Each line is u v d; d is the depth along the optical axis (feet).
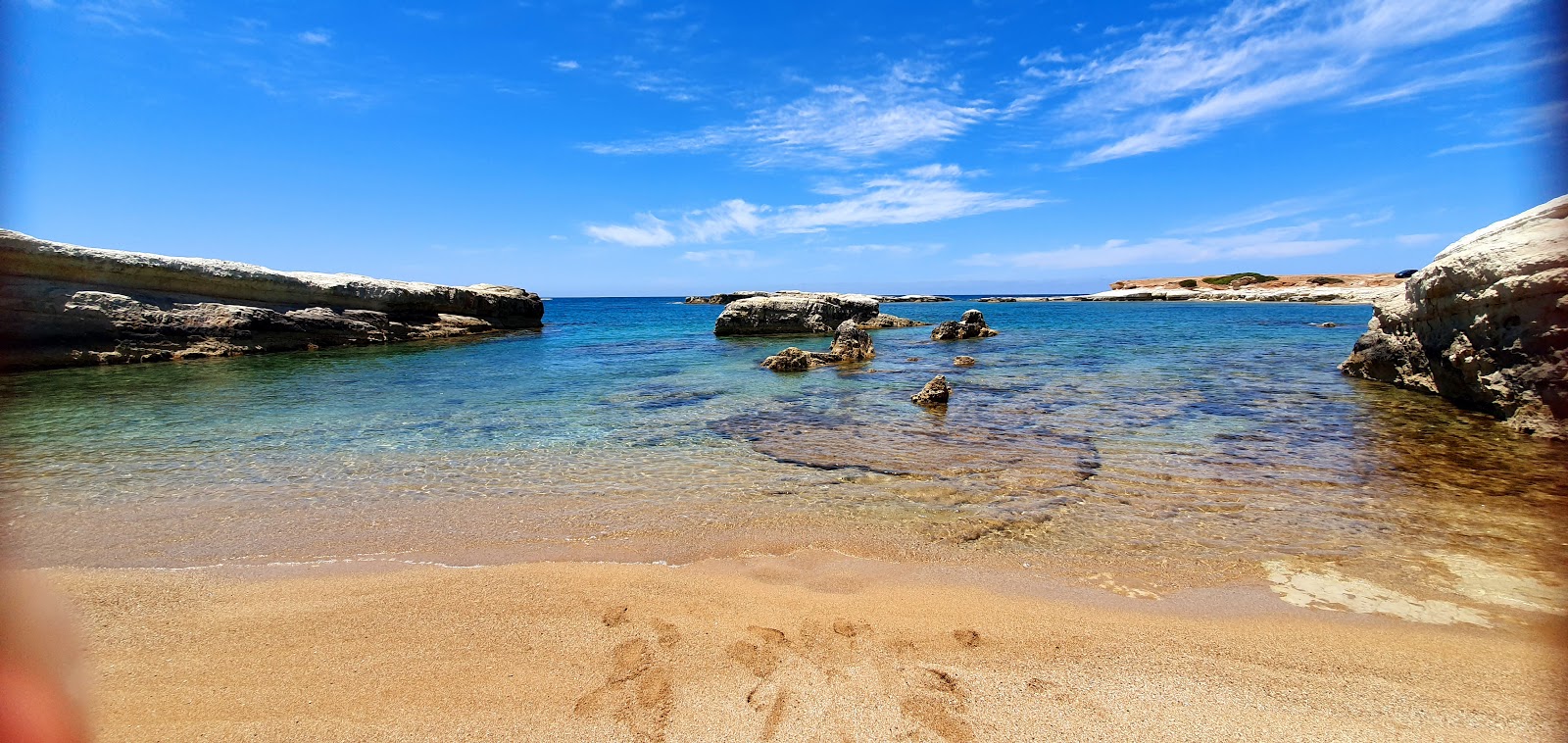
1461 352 36.42
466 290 122.93
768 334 115.24
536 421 37.37
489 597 15.57
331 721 10.87
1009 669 12.42
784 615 14.66
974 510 21.97
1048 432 33.19
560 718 10.94
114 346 70.03
